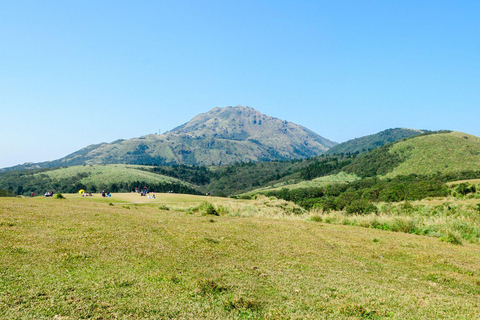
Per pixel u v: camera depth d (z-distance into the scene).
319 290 7.87
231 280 8.05
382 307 6.95
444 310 7.04
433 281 9.61
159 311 5.83
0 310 5.18
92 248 9.63
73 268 7.70
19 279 6.59
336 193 137.50
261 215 27.17
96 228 12.77
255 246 12.45
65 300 5.86
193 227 15.65
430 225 21.02
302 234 16.11
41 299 5.80
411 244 15.23
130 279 7.29
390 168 174.00
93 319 5.23
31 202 25.22
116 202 51.72
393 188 79.94
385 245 14.67
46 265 7.68
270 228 17.45
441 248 14.79
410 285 9.02
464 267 11.44
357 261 11.41
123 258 8.96
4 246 8.84
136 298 6.30
